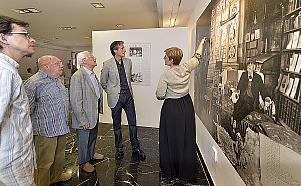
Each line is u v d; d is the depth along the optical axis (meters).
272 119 1.03
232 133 1.68
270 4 1.06
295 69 0.84
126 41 4.88
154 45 4.74
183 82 2.49
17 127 1.18
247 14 1.38
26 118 1.26
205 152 2.95
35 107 2.12
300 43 0.81
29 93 2.03
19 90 1.19
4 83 1.10
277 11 0.99
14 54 1.25
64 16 5.52
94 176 2.79
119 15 5.46
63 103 2.28
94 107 2.80
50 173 2.51
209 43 2.57
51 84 2.19
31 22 6.23
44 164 2.22
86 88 2.69
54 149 2.28
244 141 1.42
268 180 1.08
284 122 0.92
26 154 1.25
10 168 1.16
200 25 3.25
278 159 0.98
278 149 0.98
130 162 3.19
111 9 4.86
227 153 1.83
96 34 4.99
